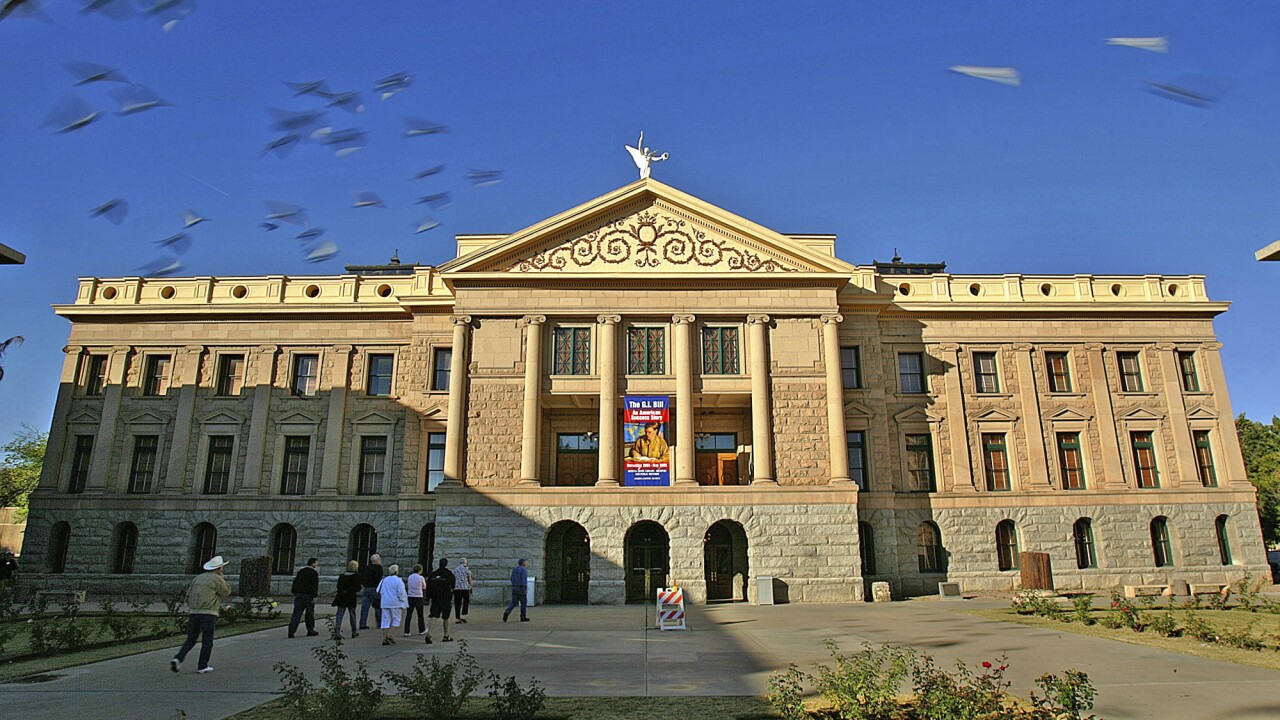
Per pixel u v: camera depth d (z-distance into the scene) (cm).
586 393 4241
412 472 4416
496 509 4034
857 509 4138
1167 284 4919
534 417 4153
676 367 4253
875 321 4688
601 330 4297
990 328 4788
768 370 4275
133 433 4659
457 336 4278
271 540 4488
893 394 4669
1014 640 2298
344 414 4638
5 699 1505
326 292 4822
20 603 4144
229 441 4669
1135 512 4559
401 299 4572
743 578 4184
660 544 4178
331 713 1184
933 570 4481
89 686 1634
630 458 4103
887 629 2664
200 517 4506
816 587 3981
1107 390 4728
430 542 4391
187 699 1503
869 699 1279
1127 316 4838
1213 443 4722
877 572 4319
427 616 3344
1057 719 1164
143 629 2662
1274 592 4225
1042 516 4528
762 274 4322
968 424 4662
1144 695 1480
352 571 2531
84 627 2375
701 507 4041
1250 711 1345
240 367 4756
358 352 4744
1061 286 4891
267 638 2447
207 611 1816
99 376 4797
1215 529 4572
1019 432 4669
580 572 4216
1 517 7775
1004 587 4409
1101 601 3734
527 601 3862
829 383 4247
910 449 4638
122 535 4556
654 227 4412
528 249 4372
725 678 1728
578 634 2598
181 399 4666
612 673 1800
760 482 4094
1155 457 4681
